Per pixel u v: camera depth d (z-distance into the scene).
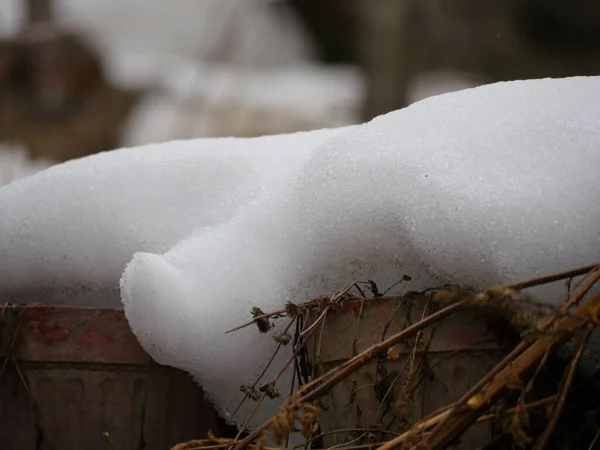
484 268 2.52
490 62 9.82
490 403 2.48
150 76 8.66
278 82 9.80
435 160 2.55
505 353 2.55
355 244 2.58
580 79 2.64
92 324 2.70
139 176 2.76
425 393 2.56
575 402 2.57
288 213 2.63
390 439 2.57
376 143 2.59
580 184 2.51
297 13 11.75
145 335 2.63
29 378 2.70
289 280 2.63
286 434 2.51
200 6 12.41
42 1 8.73
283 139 2.81
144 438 2.71
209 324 2.63
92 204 2.75
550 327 2.50
